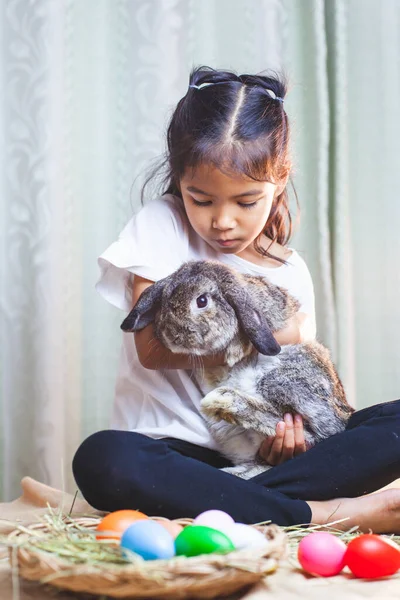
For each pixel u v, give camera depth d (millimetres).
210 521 1647
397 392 3473
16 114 3211
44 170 3201
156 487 1906
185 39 3346
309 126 3398
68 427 3254
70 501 2402
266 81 2424
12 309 3205
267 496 1931
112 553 1489
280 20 3418
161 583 1413
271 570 1610
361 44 3480
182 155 2207
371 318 3486
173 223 2381
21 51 3209
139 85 3307
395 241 3479
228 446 2182
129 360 2359
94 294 3303
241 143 2188
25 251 3213
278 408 2098
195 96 2334
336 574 1679
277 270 2430
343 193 3410
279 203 2500
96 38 3303
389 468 2035
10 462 3182
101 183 3312
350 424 2215
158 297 2127
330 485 2021
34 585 1595
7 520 2088
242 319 2061
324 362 2207
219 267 2139
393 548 1656
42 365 3184
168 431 2205
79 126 3301
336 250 3398
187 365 2166
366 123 3480
